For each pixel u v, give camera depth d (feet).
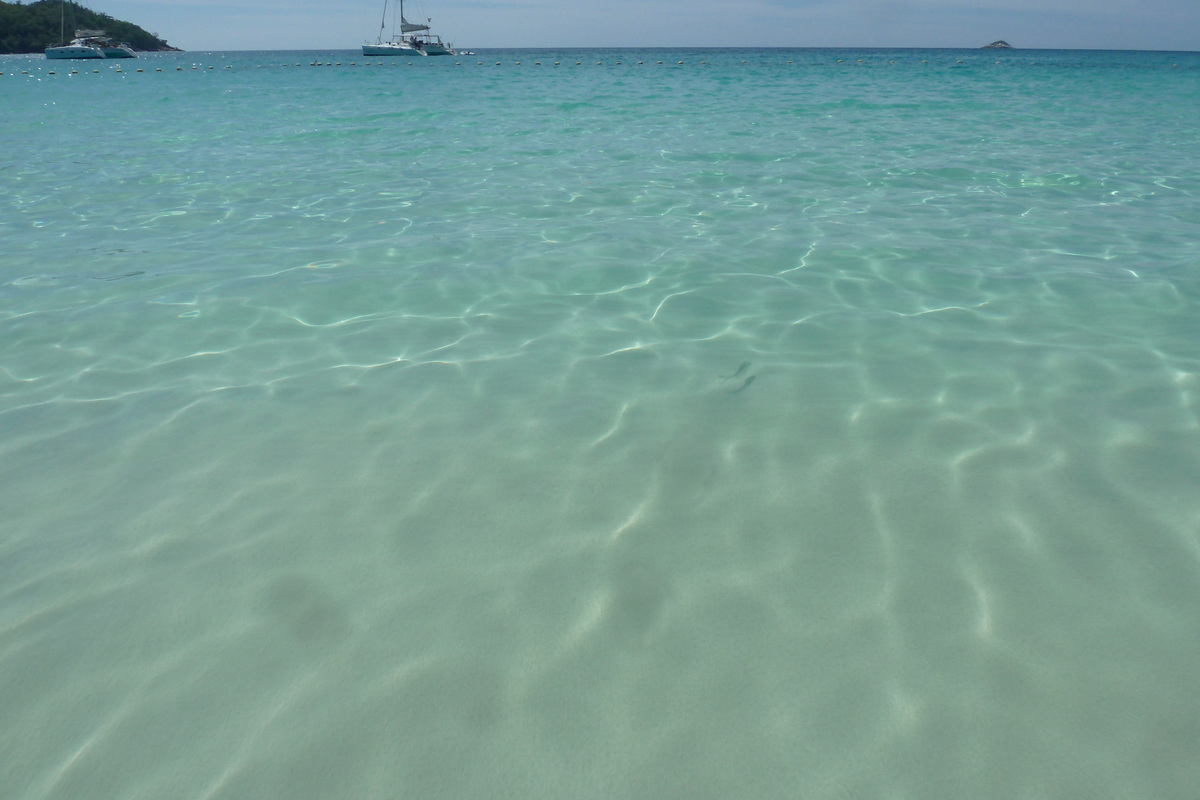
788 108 43.32
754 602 5.39
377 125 36.96
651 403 8.41
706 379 8.99
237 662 4.96
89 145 30.58
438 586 5.64
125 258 14.19
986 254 13.76
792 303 11.48
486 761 4.24
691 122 36.63
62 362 9.74
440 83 77.05
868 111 41.06
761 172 22.77
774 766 4.15
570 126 35.63
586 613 5.33
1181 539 5.92
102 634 5.21
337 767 4.22
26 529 6.40
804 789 4.02
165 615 5.39
